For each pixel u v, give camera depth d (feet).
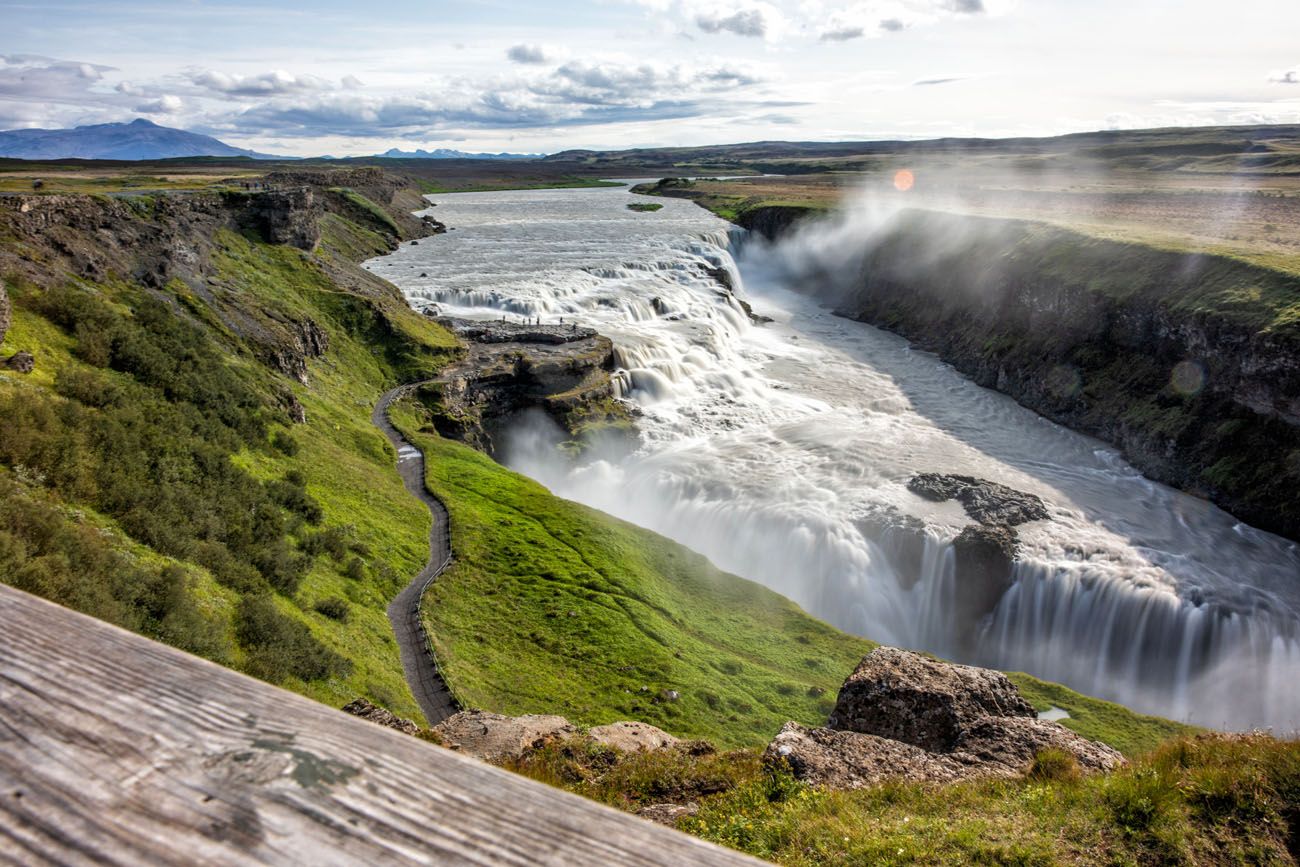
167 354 161.07
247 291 248.32
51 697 7.83
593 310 336.08
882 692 49.90
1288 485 187.83
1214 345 217.77
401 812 6.93
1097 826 30.71
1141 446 226.38
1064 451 234.99
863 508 193.26
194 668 8.73
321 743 7.79
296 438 183.21
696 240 474.49
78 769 6.95
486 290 339.16
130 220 213.66
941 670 51.49
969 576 173.37
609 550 174.19
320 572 136.46
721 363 308.81
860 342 356.79
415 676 121.90
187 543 109.40
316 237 329.31
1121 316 255.09
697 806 41.09
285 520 142.41
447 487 199.11
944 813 33.78
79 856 5.91
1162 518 191.93
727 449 237.66
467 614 144.25
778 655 144.87
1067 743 42.88
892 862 29.68
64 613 9.47
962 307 337.93
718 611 160.15
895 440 238.07
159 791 6.79
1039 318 289.94
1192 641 155.12
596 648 137.59
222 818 6.54
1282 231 296.71
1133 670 159.63
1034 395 273.95
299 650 103.86
